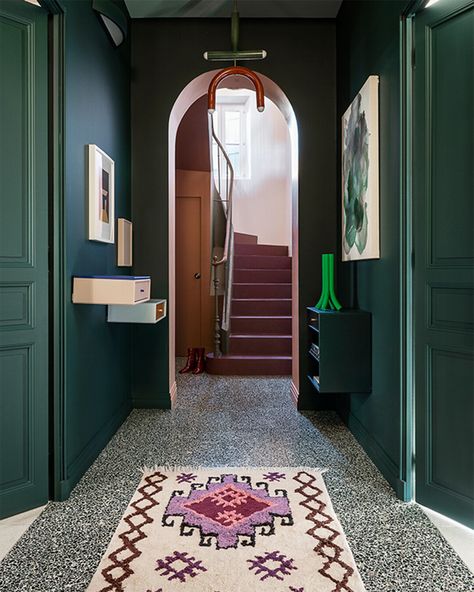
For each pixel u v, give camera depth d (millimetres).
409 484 1998
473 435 1758
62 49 1973
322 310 2725
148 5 3111
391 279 2148
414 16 1944
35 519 1833
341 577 1463
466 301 1769
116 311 2678
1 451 1854
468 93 1745
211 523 1784
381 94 2277
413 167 1979
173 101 3322
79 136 2193
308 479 2189
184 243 5516
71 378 2090
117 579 1452
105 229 2541
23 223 1899
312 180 3309
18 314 1891
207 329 5531
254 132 6941
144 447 2611
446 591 1413
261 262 6066
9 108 1861
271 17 3270
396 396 2072
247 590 1400
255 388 3992
